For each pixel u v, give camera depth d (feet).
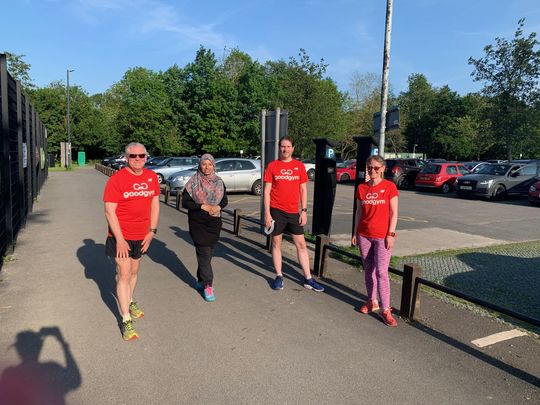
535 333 13.37
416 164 78.48
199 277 16.57
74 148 186.09
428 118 198.80
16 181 26.40
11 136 24.84
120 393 9.64
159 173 67.46
